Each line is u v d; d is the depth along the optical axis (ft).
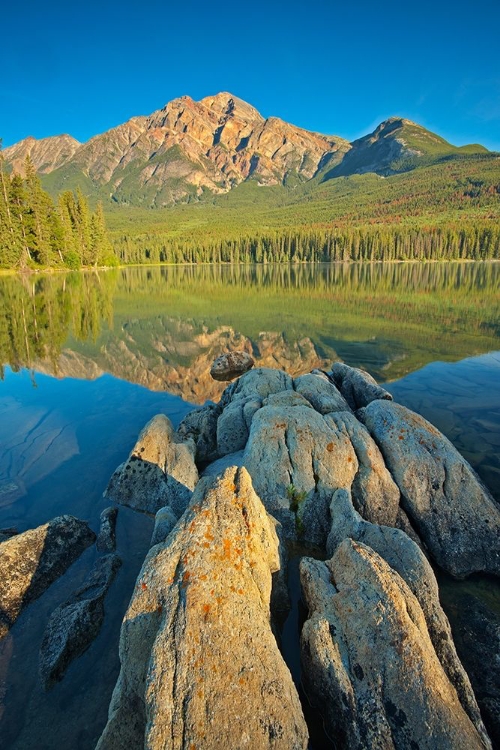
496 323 123.24
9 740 20.06
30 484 42.65
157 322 131.85
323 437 35.76
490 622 26.40
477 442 50.03
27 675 22.98
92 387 73.82
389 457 36.01
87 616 25.75
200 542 22.71
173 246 545.44
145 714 18.71
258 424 37.58
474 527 32.53
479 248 433.48
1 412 62.13
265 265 480.23
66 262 306.76
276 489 34.40
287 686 18.60
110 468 45.80
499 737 19.90
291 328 122.01
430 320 129.70
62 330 119.03
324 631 21.36
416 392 68.03
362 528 29.22
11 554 29.14
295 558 31.86
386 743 18.03
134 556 32.22
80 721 20.84
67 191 339.36
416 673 19.08
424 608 23.21
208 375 81.20
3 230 256.73
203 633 18.93
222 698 17.39
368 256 463.01
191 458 40.57
